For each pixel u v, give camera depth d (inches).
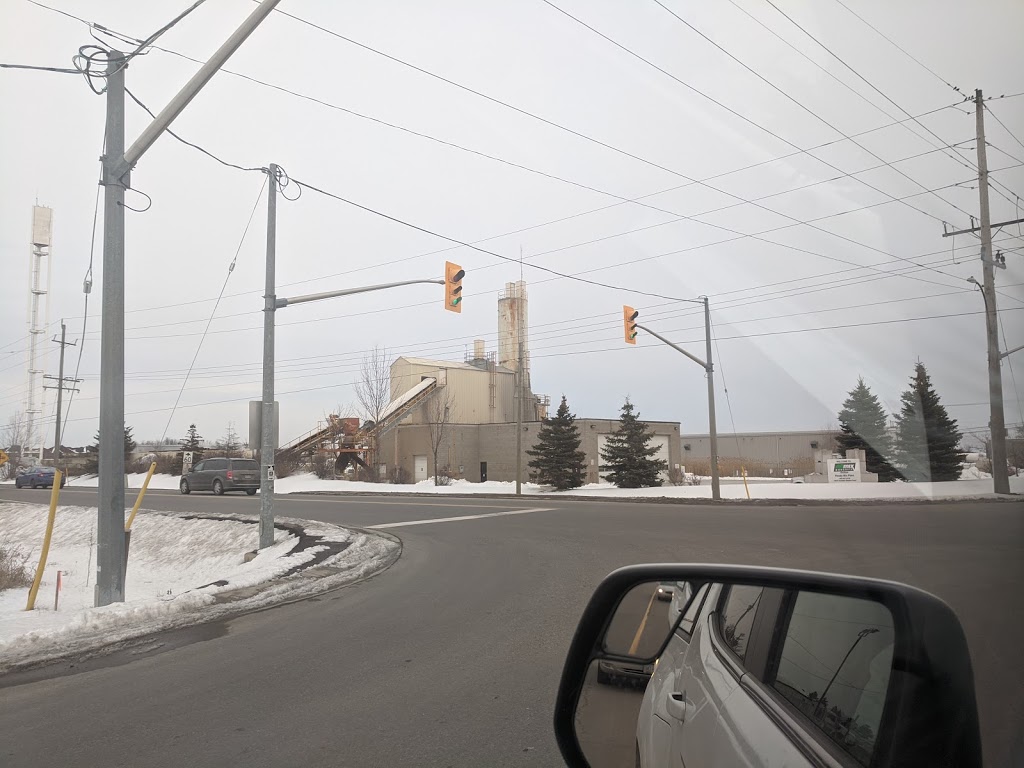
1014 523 521.3
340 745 189.2
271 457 670.5
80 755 186.4
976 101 553.3
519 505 1043.9
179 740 195.5
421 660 273.9
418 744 188.7
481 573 481.1
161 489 1844.2
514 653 280.8
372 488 1669.5
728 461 2229.3
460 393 2172.7
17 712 224.5
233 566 669.3
